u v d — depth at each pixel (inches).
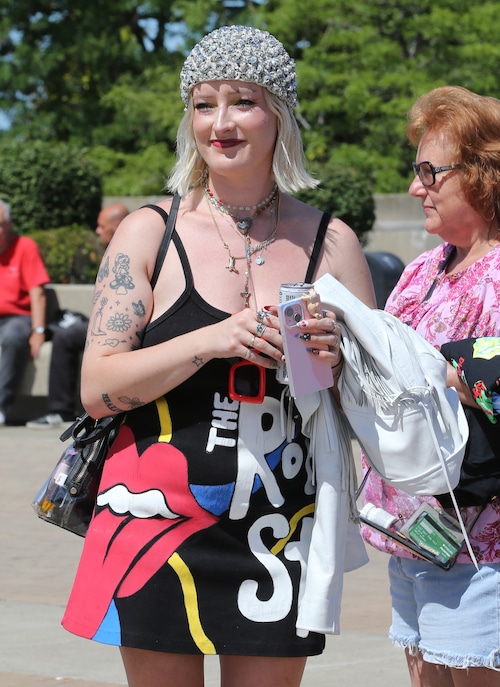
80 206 713.0
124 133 1245.1
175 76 1220.5
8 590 278.4
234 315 128.5
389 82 1031.0
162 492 131.3
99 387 132.2
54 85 1364.4
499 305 141.1
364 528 152.4
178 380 129.4
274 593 131.2
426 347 135.0
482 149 143.6
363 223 698.8
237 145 133.6
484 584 139.2
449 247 151.6
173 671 133.0
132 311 133.6
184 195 139.0
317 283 132.8
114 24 1375.5
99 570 133.4
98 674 220.7
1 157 707.4
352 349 131.8
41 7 1363.2
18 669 222.7
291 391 127.3
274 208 139.4
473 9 1065.5
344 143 1099.9
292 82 135.1
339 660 227.6
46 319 543.8
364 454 135.9
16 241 527.8
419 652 152.0
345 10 1083.9
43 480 404.5
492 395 134.1
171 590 130.6
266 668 132.7
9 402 525.3
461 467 137.6
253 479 131.3
